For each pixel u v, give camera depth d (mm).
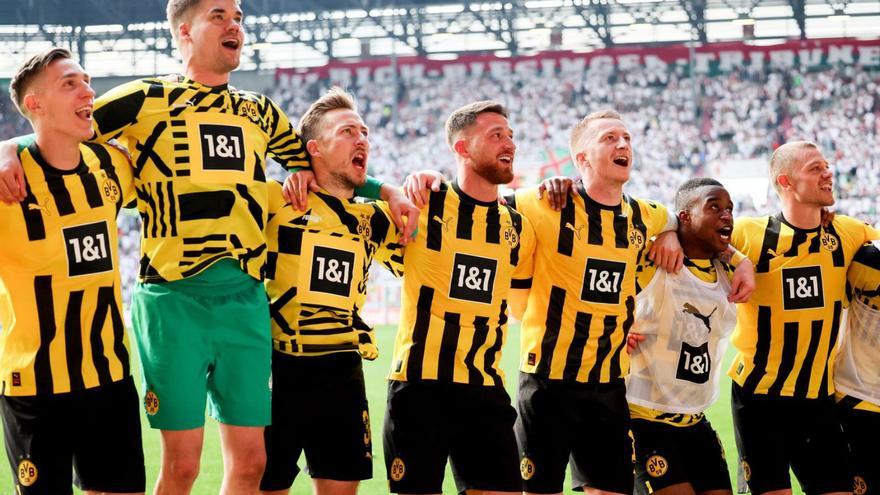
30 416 3678
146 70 32531
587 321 4520
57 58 3701
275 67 32281
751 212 27547
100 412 3768
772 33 31703
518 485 4238
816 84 29453
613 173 4539
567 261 4523
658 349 4793
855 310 4953
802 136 28516
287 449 4207
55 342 3711
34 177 3703
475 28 32062
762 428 4875
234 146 4023
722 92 29875
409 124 30703
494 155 4324
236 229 3965
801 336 4875
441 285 4305
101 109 3871
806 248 4906
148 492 6527
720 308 4828
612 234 4590
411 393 4230
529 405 4508
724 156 28641
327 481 4184
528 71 31203
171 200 3928
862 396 4895
